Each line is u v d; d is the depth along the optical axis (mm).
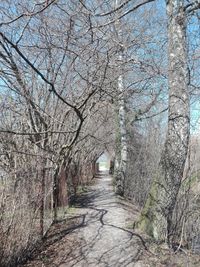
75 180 20312
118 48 9242
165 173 10039
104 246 9602
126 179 23125
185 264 8500
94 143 27312
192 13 10039
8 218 7711
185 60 10047
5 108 10945
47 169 10398
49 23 8922
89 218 13086
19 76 8844
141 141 23609
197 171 11023
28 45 9125
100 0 9742
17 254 8062
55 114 11344
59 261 8508
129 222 12180
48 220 11305
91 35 8234
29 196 8727
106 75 9625
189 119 10047
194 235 10305
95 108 17281
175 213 10656
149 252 9180
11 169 8539
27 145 10531
